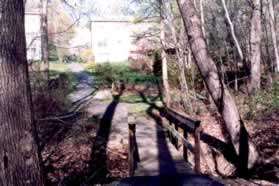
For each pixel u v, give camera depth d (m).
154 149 6.84
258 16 11.83
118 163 6.79
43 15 11.45
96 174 6.10
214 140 7.62
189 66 14.61
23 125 2.11
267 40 15.27
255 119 9.26
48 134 7.89
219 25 17.73
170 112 8.05
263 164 5.59
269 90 10.95
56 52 28.52
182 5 5.73
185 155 5.97
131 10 15.23
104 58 32.09
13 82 2.07
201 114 10.95
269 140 7.41
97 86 18.73
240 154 5.55
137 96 16.09
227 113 5.61
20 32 2.15
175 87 15.34
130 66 22.95
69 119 9.63
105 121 10.38
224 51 16.73
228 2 17.70
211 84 5.68
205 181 4.24
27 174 2.11
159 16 12.45
